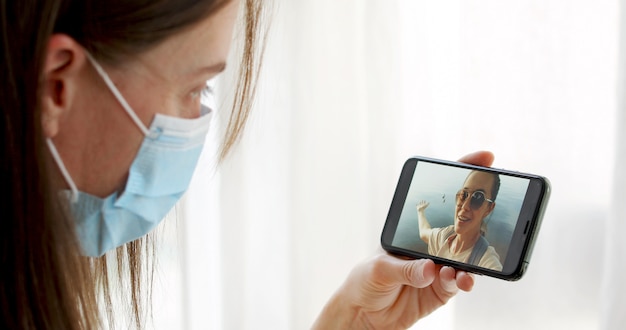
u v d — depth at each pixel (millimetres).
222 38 646
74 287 615
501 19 1366
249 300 1608
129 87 624
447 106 1423
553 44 1342
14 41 556
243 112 829
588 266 1366
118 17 589
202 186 1601
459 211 845
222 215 1583
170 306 1673
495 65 1377
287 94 1523
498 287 1407
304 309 1554
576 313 1379
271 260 1597
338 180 1511
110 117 628
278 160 1557
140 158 653
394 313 904
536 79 1354
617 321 1260
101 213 662
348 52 1479
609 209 1268
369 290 875
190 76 644
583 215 1361
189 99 677
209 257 1637
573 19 1329
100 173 646
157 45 607
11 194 570
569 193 1359
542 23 1344
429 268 808
